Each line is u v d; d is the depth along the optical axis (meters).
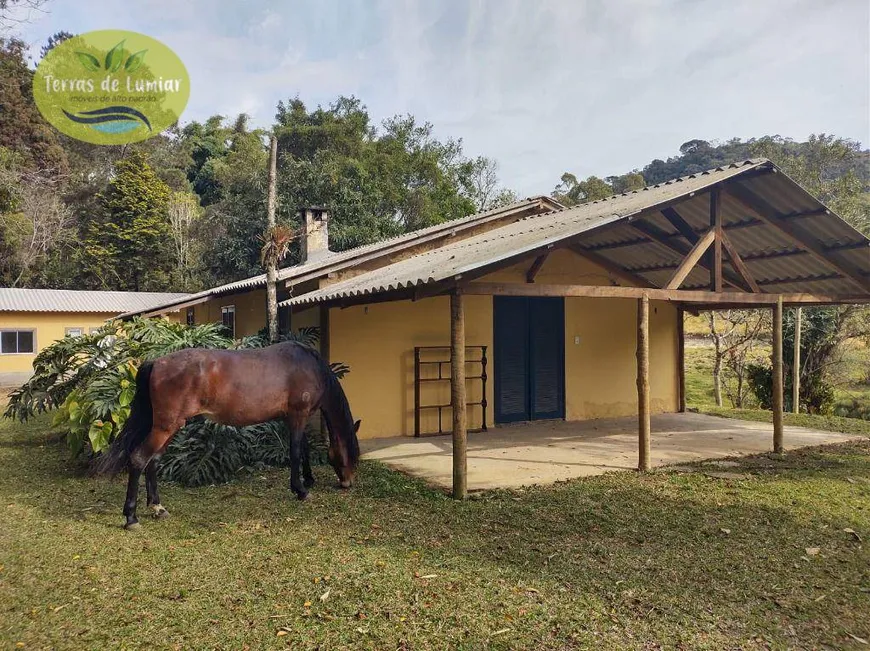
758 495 5.80
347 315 8.66
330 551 4.33
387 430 8.96
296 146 27.44
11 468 7.23
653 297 6.97
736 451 7.90
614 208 7.20
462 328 5.77
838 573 3.99
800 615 3.40
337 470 6.08
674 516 5.16
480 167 33.75
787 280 9.62
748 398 16.11
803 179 15.70
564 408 10.57
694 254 7.23
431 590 3.66
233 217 27.16
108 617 3.33
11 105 31.97
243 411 5.44
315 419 8.62
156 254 34.22
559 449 8.05
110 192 34.66
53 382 7.92
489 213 11.96
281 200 24.11
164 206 34.78
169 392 5.05
